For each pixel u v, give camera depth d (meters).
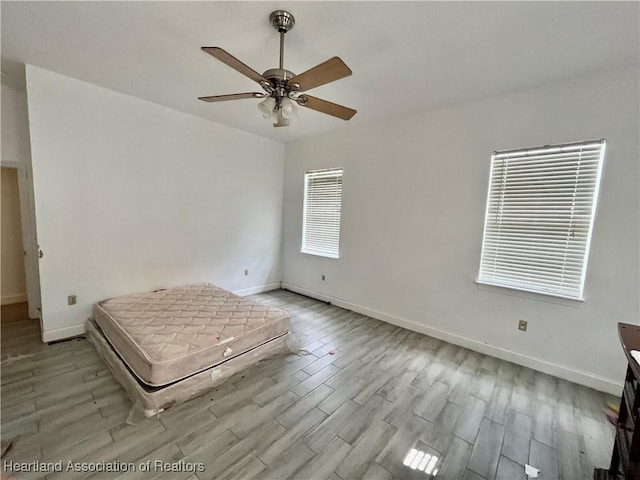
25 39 2.12
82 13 1.82
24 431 1.71
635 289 2.23
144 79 2.76
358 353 2.87
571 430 1.90
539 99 2.55
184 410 1.96
